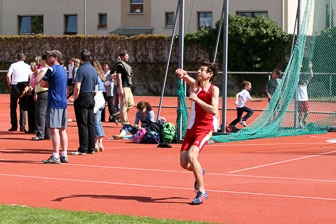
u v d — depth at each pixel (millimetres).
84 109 15922
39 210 8984
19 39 54875
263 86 48219
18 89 22625
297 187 11219
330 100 24641
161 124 19281
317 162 14703
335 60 24188
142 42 51938
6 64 55156
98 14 61250
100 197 10234
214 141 19125
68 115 31703
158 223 8109
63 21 62281
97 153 16453
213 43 49719
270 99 23656
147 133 19016
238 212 9086
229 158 15398
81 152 16062
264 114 21312
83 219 8336
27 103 21969
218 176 12500
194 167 9625
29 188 11109
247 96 25094
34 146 17969
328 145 18609
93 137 16297
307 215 8867
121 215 8672
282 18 53844
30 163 14461
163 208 9375
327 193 10625
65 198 10156
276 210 9219
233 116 31859
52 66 14312
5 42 55125
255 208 9367
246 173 12914
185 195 10430
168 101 44719
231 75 48719
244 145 18547
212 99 9711
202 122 9797
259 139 20469
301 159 15250
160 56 51531
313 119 23953
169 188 11094
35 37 54406
